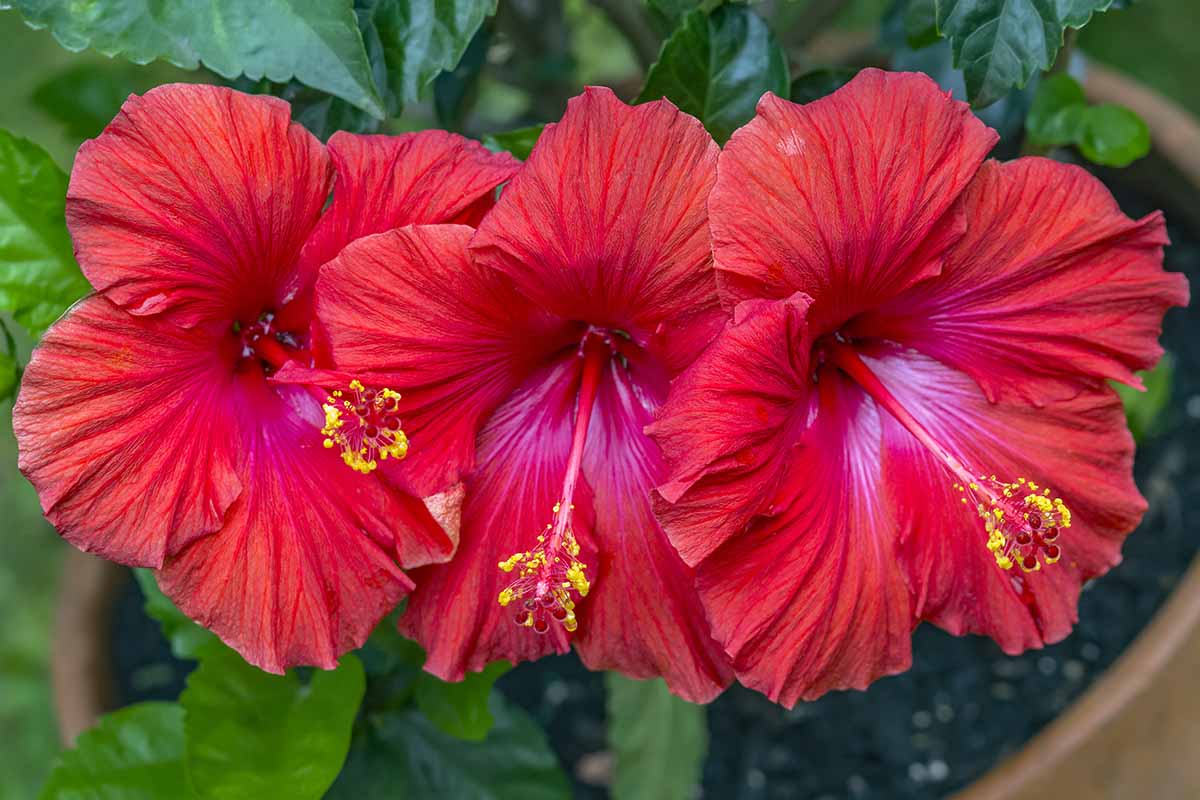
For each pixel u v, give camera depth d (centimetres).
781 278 48
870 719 75
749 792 74
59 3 50
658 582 51
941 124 48
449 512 49
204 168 48
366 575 50
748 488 48
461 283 48
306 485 50
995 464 52
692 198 47
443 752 67
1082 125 63
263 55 49
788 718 75
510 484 51
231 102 48
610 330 51
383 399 48
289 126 49
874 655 52
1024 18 52
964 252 50
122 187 47
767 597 50
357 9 52
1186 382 81
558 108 81
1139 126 63
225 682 56
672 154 47
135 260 48
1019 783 65
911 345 53
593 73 105
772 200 47
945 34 52
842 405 52
